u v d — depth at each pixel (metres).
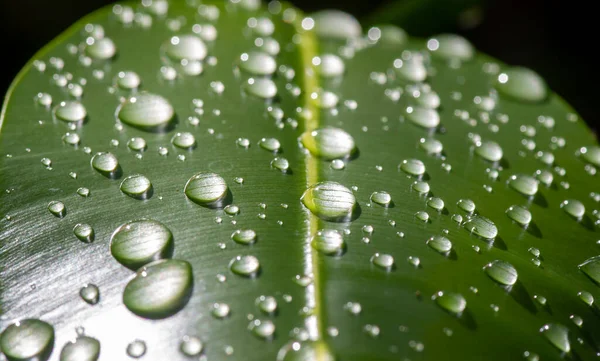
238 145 0.13
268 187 0.13
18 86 0.13
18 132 0.13
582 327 0.12
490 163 0.14
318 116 0.14
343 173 0.13
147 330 0.11
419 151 0.14
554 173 0.14
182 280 0.12
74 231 0.12
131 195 0.12
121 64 0.14
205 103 0.14
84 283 0.12
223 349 0.11
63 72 0.14
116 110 0.13
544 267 0.12
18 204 0.12
